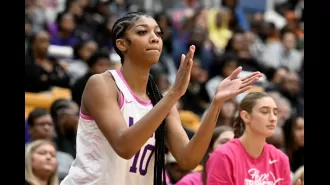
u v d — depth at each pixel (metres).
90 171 4.38
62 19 12.96
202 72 12.48
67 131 8.40
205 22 15.65
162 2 17.55
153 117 4.04
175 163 7.66
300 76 14.87
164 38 14.24
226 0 16.20
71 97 9.46
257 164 5.36
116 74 4.46
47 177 6.77
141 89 4.55
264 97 5.37
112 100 4.33
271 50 14.84
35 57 10.95
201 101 12.37
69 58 12.39
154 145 4.52
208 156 6.30
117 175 4.38
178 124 4.65
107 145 4.39
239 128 5.63
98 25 13.64
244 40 13.84
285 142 8.55
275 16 17.86
